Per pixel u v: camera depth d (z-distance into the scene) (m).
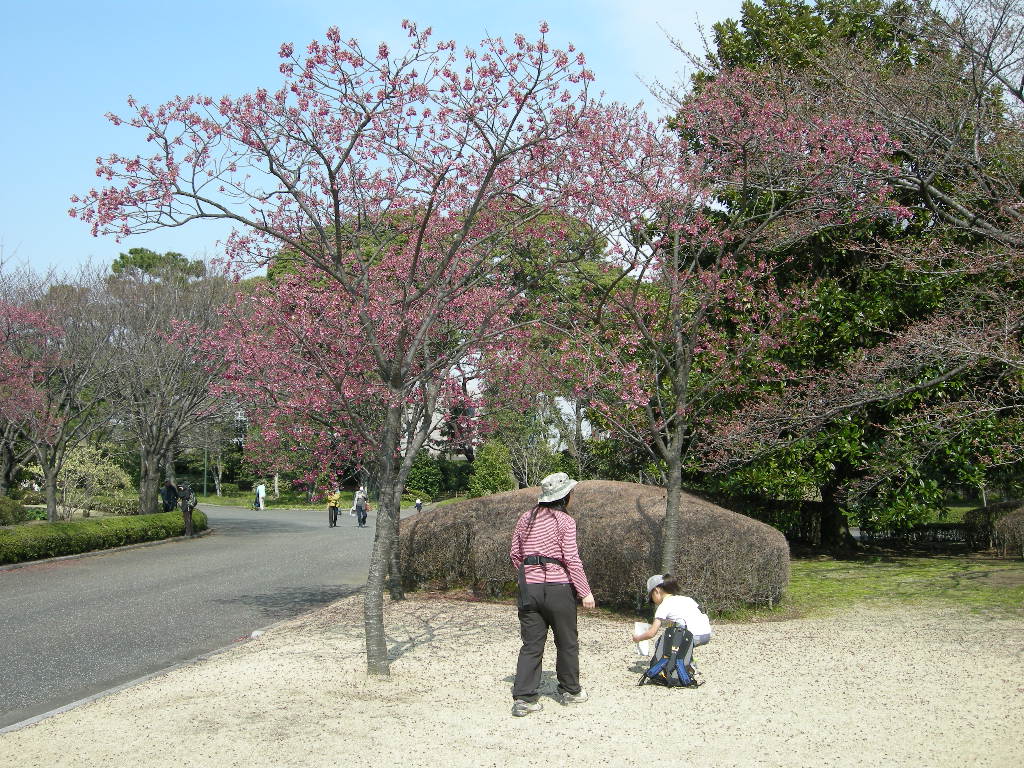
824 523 17.55
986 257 11.35
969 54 12.17
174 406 26.27
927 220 14.82
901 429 13.74
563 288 10.38
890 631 8.60
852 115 11.85
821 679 6.68
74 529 20.59
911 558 15.93
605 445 18.06
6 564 18.41
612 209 9.00
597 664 7.55
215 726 5.67
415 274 9.09
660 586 7.29
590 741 5.28
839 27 16.81
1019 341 12.63
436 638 8.93
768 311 12.20
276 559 19.69
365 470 12.09
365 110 7.73
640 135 9.33
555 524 6.16
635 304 9.90
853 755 4.93
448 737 5.39
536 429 28.88
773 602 10.16
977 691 6.16
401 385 7.80
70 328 23.16
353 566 18.09
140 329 24.86
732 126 10.05
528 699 5.95
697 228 9.61
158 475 27.05
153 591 14.34
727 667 7.24
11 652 9.27
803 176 10.56
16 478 33.12
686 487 17.00
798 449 14.84
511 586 11.92
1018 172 12.52
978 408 12.63
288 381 10.52
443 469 44.62
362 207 9.17
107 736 5.49
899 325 14.95
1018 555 15.66
